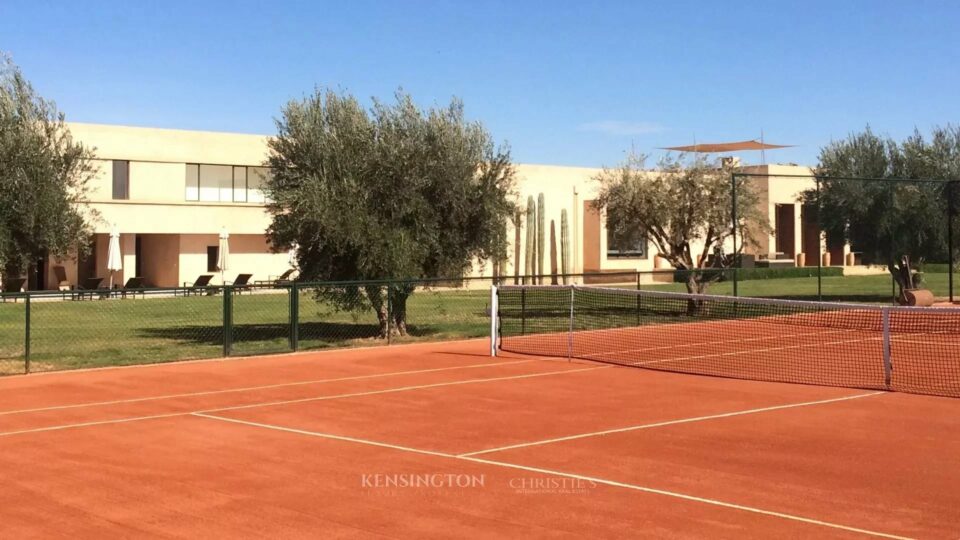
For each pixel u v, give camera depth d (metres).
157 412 13.25
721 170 32.34
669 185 32.16
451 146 23.05
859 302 36.09
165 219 44.81
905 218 34.72
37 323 28.59
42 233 20.42
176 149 45.19
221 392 15.18
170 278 46.72
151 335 25.09
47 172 20.34
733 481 9.09
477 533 7.40
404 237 22.44
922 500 8.38
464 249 24.12
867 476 9.30
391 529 7.51
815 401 14.09
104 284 45.31
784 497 8.49
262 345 22.33
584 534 7.37
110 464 9.91
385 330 23.94
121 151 43.50
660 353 20.86
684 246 32.72
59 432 11.75
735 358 19.89
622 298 36.09
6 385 16.09
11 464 9.94
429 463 9.89
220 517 7.88
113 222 43.22
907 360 19.22
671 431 11.67
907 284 34.59
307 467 9.71
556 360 19.70
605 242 53.94
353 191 22.19
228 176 47.19
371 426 12.05
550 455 10.27
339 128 22.86
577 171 53.12
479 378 16.81
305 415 12.93
